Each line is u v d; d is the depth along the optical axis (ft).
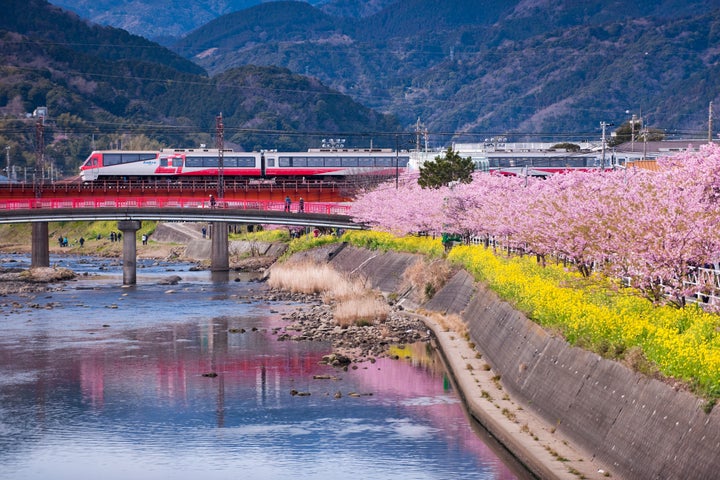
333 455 142.41
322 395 181.98
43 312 312.09
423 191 371.97
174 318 294.05
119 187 522.47
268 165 542.98
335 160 552.00
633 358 114.52
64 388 191.42
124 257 422.41
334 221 444.55
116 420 165.78
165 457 143.64
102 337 255.29
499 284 208.54
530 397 149.79
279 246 564.71
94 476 135.44
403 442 147.95
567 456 120.37
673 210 125.90
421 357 220.23
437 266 303.48
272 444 149.18
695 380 98.53
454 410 167.73
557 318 151.02
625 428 109.81
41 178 561.02
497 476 129.70
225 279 446.19
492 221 263.29
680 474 93.97
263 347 237.04
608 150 547.08
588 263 171.01
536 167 526.16
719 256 123.24
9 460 143.54
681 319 118.93
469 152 532.32
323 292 354.95
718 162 130.21
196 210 434.71
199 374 204.13
